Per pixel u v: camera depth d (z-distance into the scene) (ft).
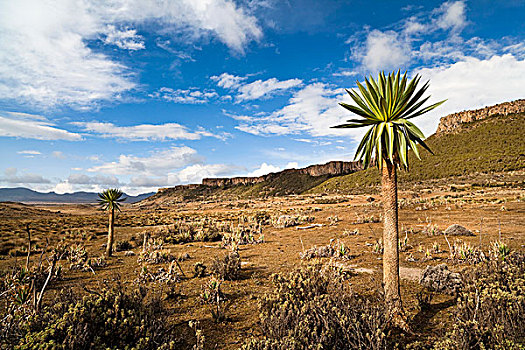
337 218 95.35
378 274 30.40
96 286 29.25
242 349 13.14
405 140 16.26
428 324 17.57
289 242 58.18
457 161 267.39
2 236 83.05
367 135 17.76
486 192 138.62
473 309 15.06
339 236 61.26
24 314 14.15
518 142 268.41
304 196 355.97
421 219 77.10
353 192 276.41
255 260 42.14
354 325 13.61
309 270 21.40
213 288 24.73
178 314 21.47
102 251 58.13
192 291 27.32
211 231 74.90
